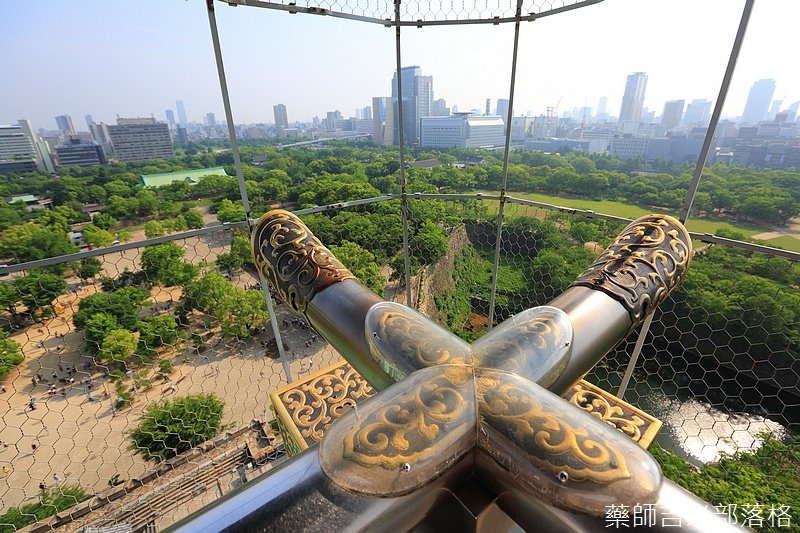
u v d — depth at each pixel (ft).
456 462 2.45
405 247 11.84
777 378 32.63
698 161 7.03
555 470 2.22
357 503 2.15
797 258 6.18
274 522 1.99
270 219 6.23
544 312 4.12
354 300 4.75
